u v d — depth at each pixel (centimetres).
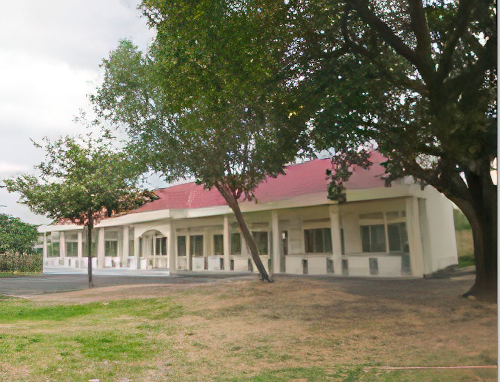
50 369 555
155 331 845
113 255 2823
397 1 820
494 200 756
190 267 2191
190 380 514
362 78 833
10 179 1741
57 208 1761
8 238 3362
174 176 1297
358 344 622
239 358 614
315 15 830
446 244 1238
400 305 791
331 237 1567
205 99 880
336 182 1391
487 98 685
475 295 754
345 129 866
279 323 815
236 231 1988
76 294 1542
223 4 798
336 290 1075
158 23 931
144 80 1266
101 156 1748
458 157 745
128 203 1812
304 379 497
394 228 1384
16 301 1404
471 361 494
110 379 519
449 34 723
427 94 770
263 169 1166
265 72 840
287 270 1686
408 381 464
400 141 820
